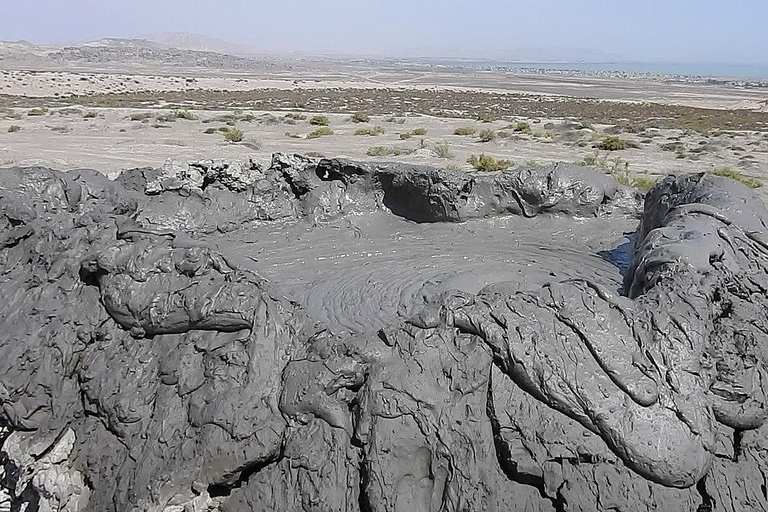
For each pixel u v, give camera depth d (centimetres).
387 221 1143
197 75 11581
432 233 1090
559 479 475
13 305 645
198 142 2902
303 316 576
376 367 514
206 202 1075
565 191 1103
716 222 736
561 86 11431
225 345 550
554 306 520
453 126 3797
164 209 1041
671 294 552
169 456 518
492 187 1112
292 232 1084
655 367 496
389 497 481
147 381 561
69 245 668
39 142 2784
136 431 544
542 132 3494
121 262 603
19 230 707
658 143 3112
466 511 478
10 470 585
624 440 470
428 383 504
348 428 508
